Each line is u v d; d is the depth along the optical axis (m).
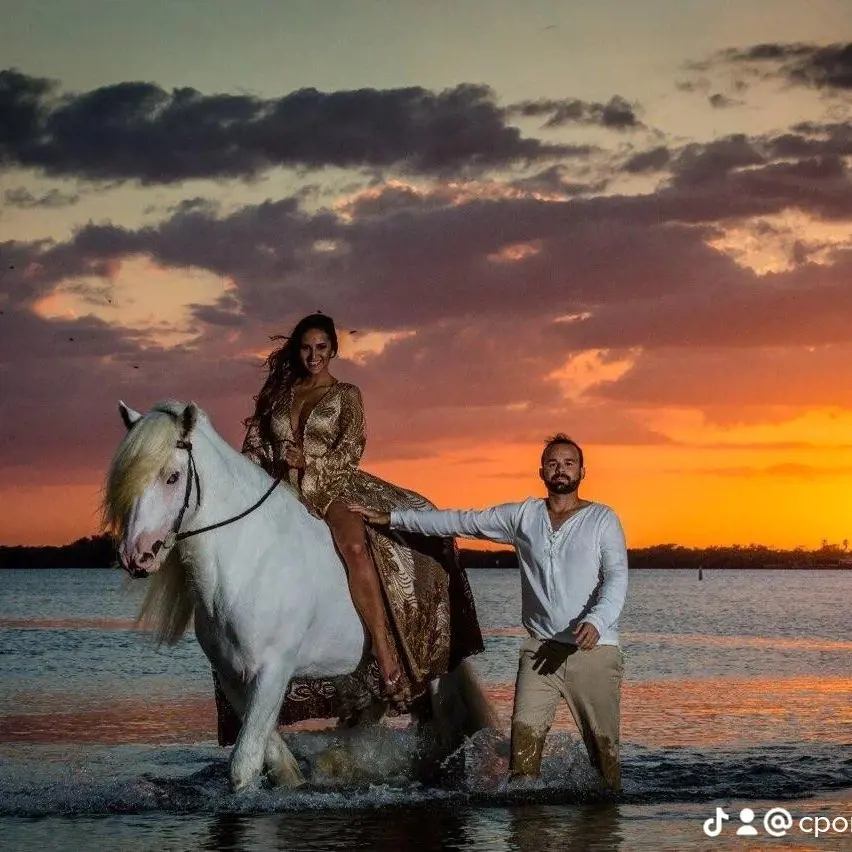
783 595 46.00
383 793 6.61
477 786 6.86
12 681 12.67
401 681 6.97
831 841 5.55
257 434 7.09
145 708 10.55
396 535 7.22
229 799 6.37
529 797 6.51
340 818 6.03
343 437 6.98
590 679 6.59
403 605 7.07
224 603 6.33
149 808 6.26
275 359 7.14
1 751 8.23
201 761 7.86
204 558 6.29
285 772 6.70
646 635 20.52
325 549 6.78
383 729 7.53
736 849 5.37
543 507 6.78
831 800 6.51
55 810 6.21
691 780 7.08
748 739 8.66
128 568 5.96
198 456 6.21
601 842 5.50
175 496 6.09
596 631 6.35
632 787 6.84
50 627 22.45
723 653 16.53
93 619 25.98
